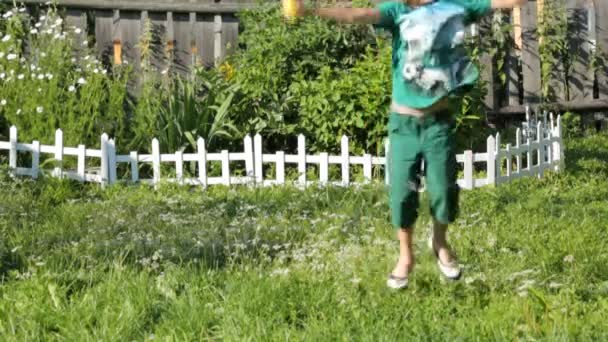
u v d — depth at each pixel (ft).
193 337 16.11
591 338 15.83
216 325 16.51
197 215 23.16
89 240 20.90
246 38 31.24
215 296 17.60
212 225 22.17
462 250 19.81
